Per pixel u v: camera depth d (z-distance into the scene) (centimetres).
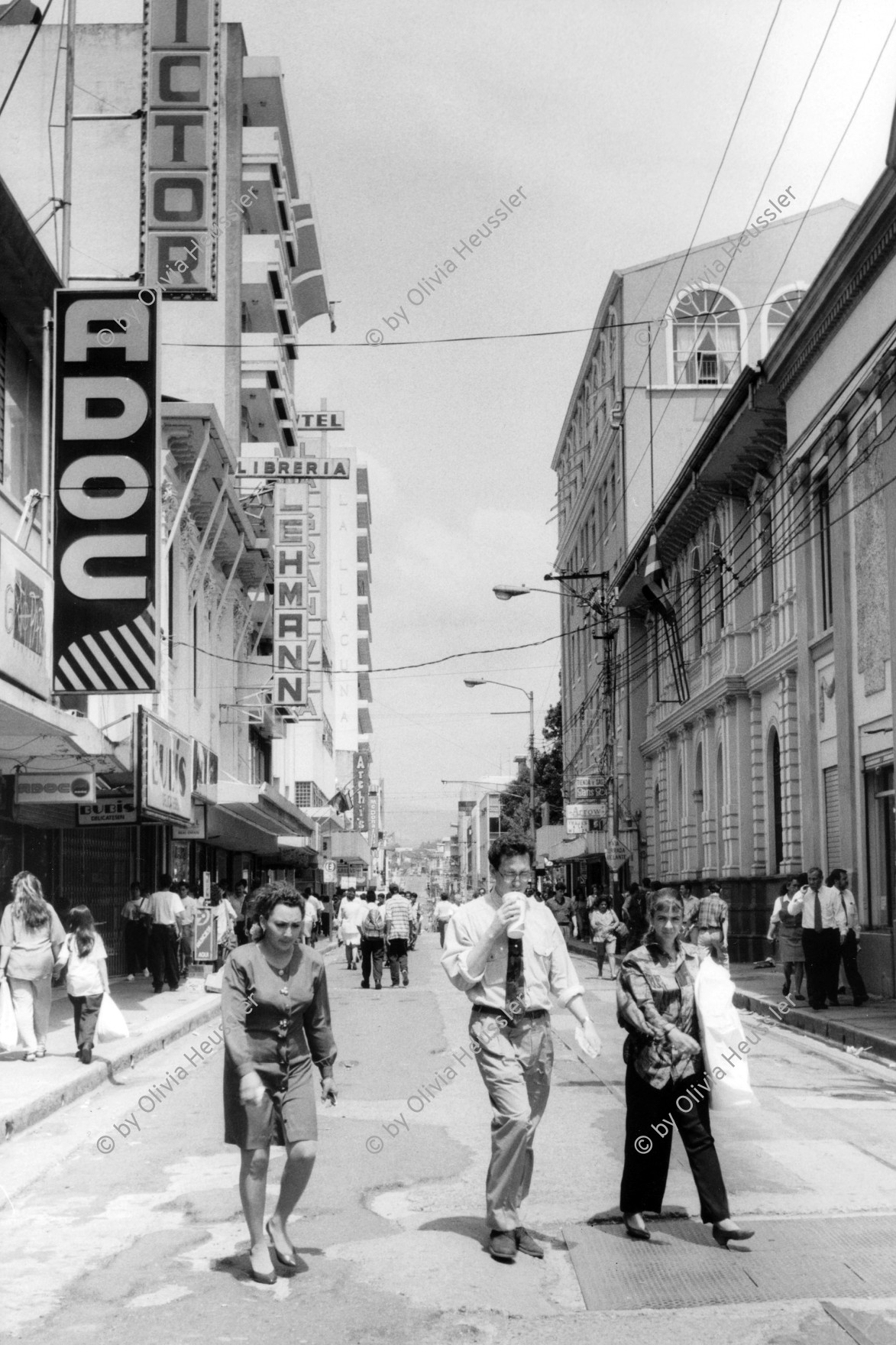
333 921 6328
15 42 2670
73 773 1908
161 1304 644
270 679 4300
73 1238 768
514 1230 707
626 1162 746
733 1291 650
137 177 3434
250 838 4084
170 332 4053
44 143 2620
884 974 2088
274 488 4028
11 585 1459
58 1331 609
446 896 3712
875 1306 625
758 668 2988
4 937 1443
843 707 2316
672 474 4453
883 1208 804
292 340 4738
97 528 1916
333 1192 859
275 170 4406
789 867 2764
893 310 2066
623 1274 678
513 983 721
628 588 4369
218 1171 945
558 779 8238
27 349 1984
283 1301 646
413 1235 754
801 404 2564
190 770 2611
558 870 6347
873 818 2233
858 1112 1141
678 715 3756
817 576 2558
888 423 2084
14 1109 1113
